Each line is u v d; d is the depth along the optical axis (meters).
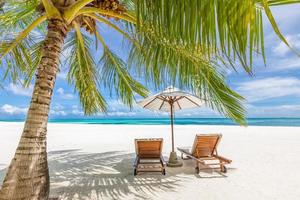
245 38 1.35
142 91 5.43
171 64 3.09
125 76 5.11
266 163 6.45
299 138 12.84
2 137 13.39
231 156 7.50
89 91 5.34
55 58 2.75
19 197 2.41
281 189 4.27
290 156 7.47
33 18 4.69
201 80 3.33
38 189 2.52
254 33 1.45
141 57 3.65
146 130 20.00
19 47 4.24
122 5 3.46
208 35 1.41
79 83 5.35
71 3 2.92
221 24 1.39
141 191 4.14
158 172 5.44
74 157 7.44
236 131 18.45
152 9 1.54
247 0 1.34
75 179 4.89
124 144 10.61
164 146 9.98
